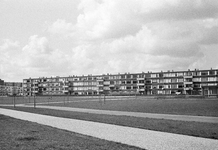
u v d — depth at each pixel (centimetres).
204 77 11500
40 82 16150
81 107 3559
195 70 11719
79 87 14812
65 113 2508
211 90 7325
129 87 13312
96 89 14212
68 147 922
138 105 3856
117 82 13662
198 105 3659
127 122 1728
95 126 1569
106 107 3484
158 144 1038
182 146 1000
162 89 12469
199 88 11538
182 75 12050
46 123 1731
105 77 14038
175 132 1315
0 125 1561
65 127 1532
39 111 2817
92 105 4012
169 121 1766
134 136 1220
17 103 5209
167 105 3759
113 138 1173
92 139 1118
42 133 1241
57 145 953
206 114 2325
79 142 1027
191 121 1762
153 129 1424
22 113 2600
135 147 968
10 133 1222
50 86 15788
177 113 2453
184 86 11738
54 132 1293
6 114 2491
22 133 1226
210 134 1235
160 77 12600
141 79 12950
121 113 2519
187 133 1273
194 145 1016
